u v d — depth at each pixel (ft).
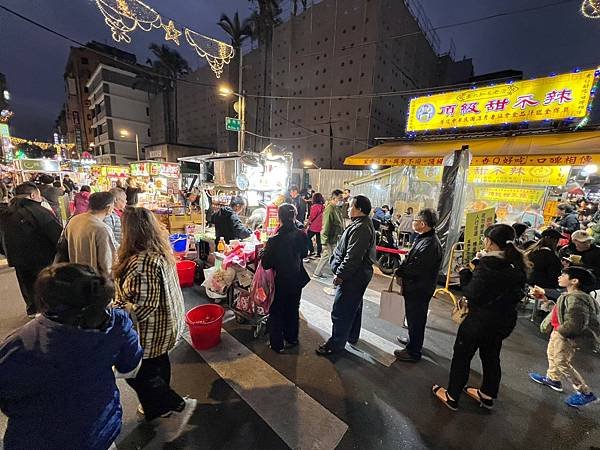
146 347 5.92
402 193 30.55
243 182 17.72
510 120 21.63
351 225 9.28
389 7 80.84
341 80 86.58
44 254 10.60
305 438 6.46
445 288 15.72
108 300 3.42
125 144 137.69
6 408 3.14
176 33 17.12
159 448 6.07
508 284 6.66
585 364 7.88
